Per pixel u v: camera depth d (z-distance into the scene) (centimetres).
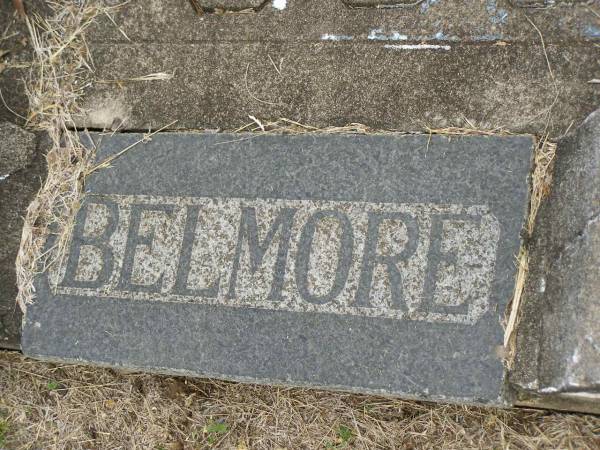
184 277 85
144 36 92
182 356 84
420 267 79
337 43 87
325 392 90
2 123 96
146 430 93
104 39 94
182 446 92
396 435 86
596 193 72
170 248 86
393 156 82
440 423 85
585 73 80
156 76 91
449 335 77
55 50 95
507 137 80
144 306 86
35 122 95
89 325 88
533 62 81
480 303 77
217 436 91
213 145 88
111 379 95
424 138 82
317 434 88
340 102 86
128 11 93
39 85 95
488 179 79
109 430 94
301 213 83
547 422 82
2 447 96
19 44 97
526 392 77
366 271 81
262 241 84
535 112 81
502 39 82
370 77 86
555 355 73
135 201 89
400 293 79
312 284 82
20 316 92
